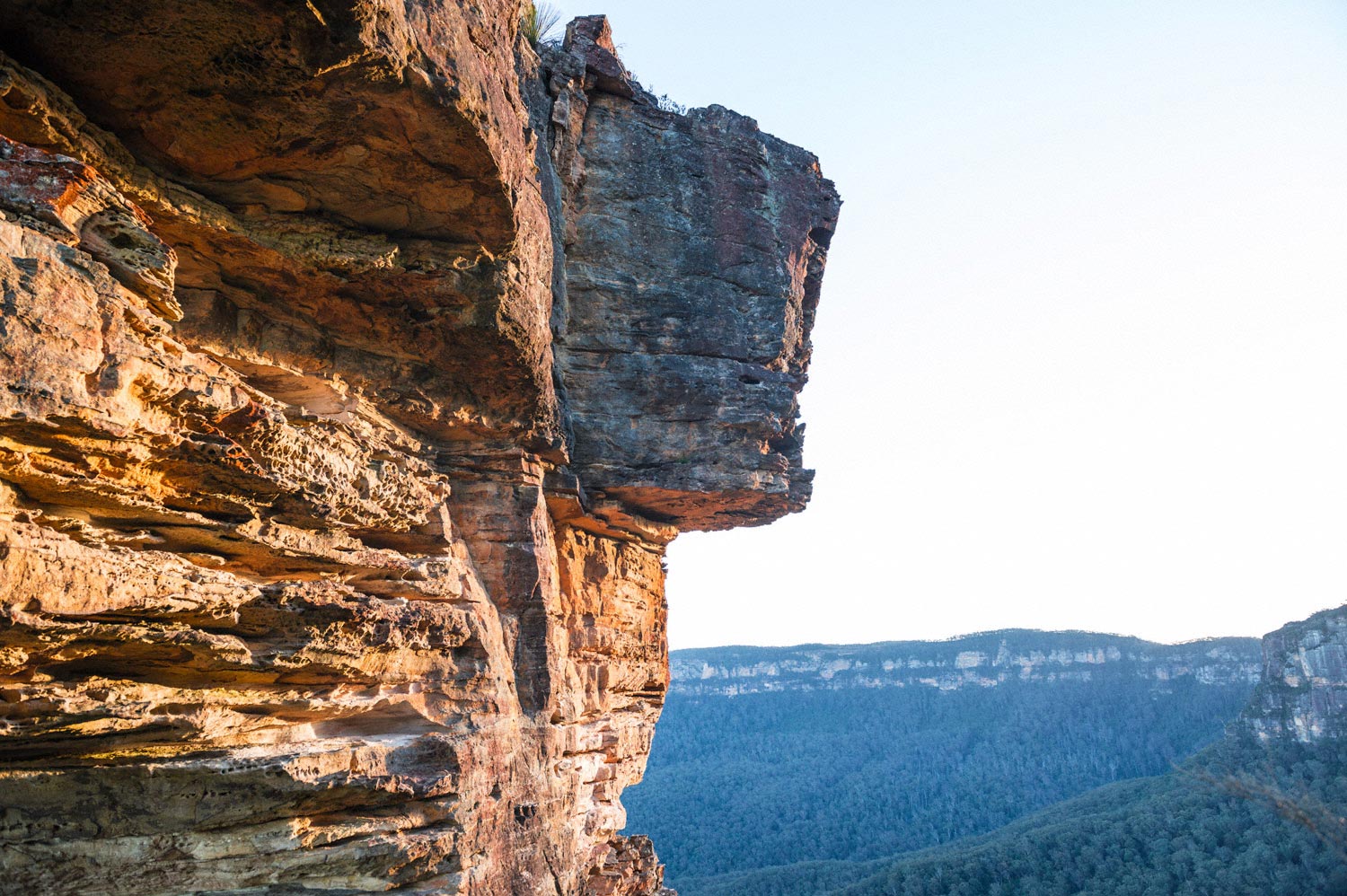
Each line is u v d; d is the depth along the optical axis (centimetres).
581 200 2634
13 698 1196
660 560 3077
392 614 1695
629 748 2897
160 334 1188
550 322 2420
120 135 1326
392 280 1680
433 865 1700
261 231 1521
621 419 2589
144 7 1140
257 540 1452
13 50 1184
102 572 1171
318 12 1173
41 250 1025
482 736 1872
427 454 2042
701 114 2844
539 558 2158
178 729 1404
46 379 1016
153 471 1255
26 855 1330
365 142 1415
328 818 1577
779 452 2869
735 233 2769
